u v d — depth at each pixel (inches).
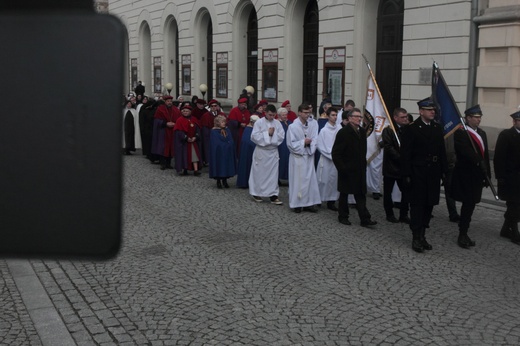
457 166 292.2
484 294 221.6
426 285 231.1
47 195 22.5
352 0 648.4
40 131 22.4
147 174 538.9
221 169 456.1
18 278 237.0
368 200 418.0
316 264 258.1
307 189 370.9
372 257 270.7
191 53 1074.7
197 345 173.6
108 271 245.4
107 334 182.5
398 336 180.5
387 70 636.1
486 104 514.6
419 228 282.0
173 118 564.1
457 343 175.8
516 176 299.7
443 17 536.4
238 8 910.4
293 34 779.4
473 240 305.9
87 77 22.5
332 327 187.2
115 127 22.6
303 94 792.3
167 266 253.3
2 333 183.5
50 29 22.3
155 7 1216.2
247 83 936.3
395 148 345.1
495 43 498.0
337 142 333.4
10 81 22.3
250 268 251.1
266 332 182.7
